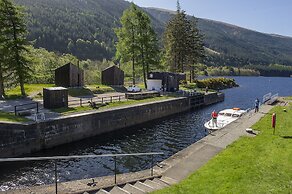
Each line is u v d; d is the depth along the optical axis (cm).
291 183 1323
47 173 2117
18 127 2473
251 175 1441
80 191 1241
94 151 2752
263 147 1977
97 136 3303
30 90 4909
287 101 4447
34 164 2294
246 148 1995
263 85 12619
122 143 3052
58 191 1248
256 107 3528
